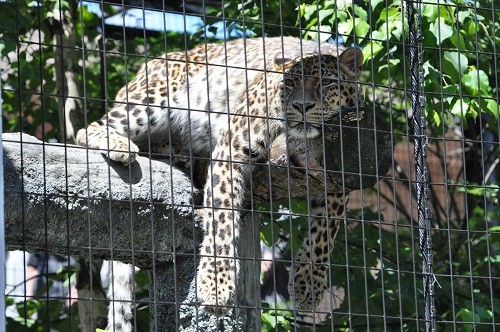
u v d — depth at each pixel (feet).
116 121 26.11
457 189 43.09
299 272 25.99
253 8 33.55
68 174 21.36
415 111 21.20
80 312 35.73
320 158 23.31
